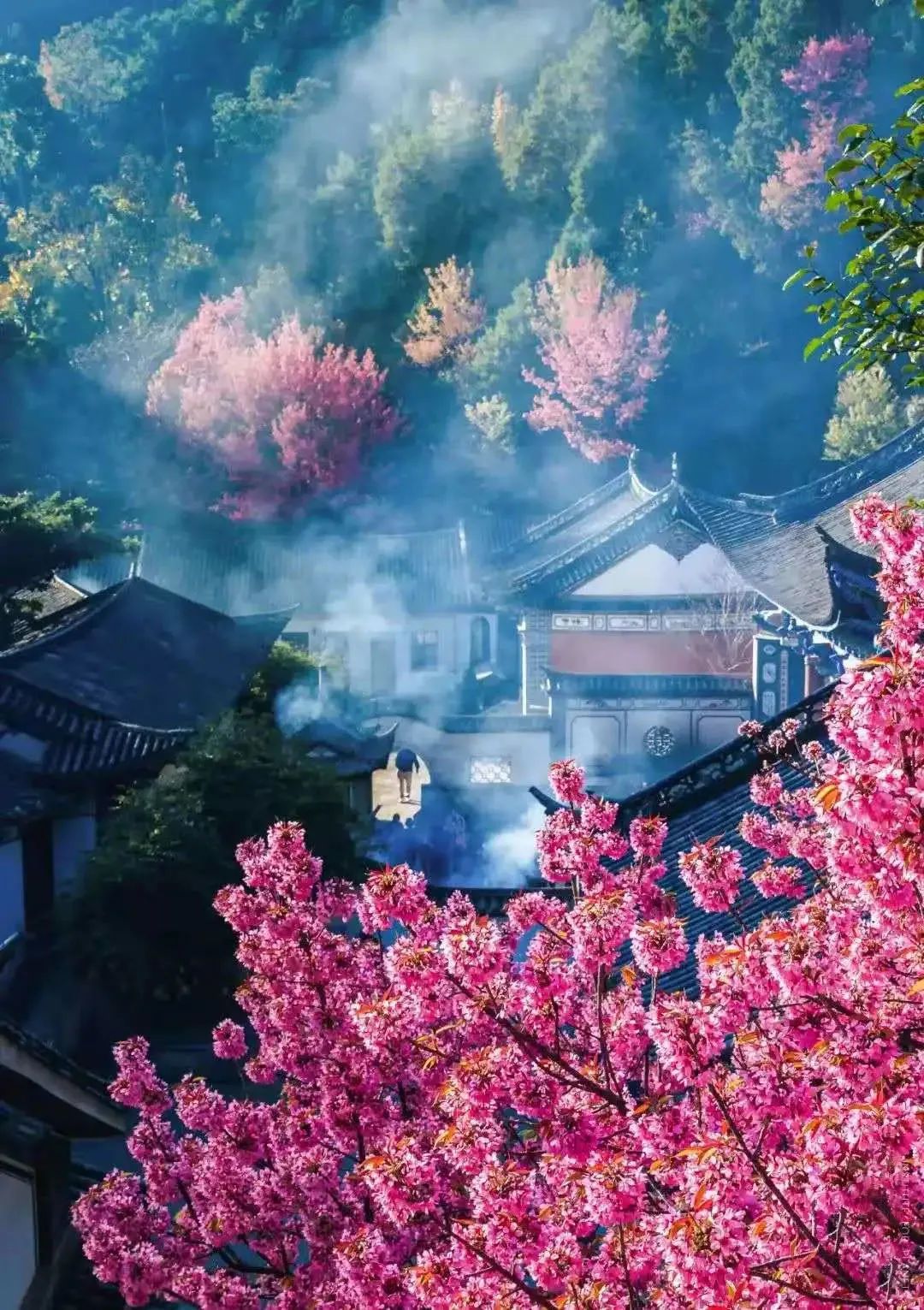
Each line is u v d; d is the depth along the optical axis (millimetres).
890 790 5887
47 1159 12375
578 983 10328
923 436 41562
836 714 6473
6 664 33375
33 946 26969
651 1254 7812
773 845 12273
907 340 10859
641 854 11172
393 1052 10523
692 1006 7348
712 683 46938
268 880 12023
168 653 40094
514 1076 8117
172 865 26812
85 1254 12328
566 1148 7992
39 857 28922
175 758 30844
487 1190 7965
